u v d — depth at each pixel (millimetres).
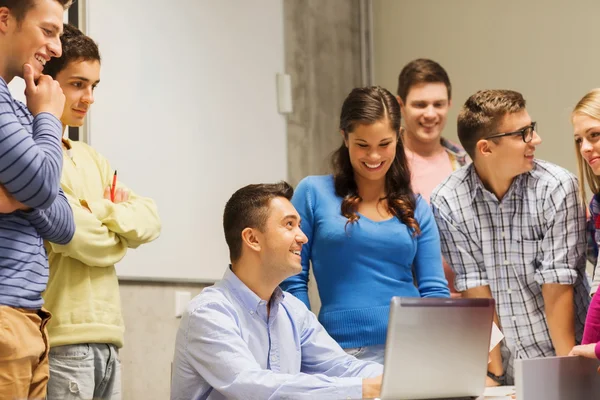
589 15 4520
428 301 2006
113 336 2498
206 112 4090
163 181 3801
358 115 2758
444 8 5094
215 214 4102
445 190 3180
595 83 4488
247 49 4398
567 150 4574
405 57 5250
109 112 3539
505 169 3062
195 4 4059
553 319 3037
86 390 2412
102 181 2715
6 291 1964
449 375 2055
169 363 3785
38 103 2104
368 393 2156
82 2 3465
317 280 2824
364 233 2760
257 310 2379
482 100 3119
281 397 2148
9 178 1931
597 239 3006
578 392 2084
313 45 4934
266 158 4484
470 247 3148
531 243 3086
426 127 3900
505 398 2127
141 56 3729
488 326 2109
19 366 1959
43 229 2100
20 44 2082
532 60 4727
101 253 2490
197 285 3965
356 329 2715
